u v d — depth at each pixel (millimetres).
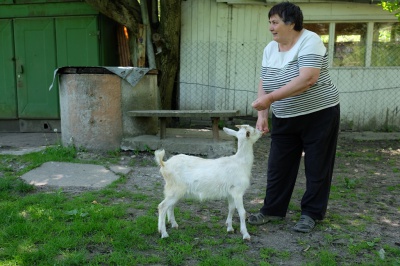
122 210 3812
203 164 3240
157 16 8750
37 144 7168
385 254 3059
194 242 3221
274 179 3617
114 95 6172
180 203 4172
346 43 8992
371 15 8688
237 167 3229
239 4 8867
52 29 8242
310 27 8977
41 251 2896
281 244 3230
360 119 9148
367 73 9008
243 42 9062
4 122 8680
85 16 8133
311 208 3535
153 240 3242
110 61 8703
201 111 6035
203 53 9148
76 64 8305
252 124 9258
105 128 6199
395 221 3773
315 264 2877
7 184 4480
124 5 8164
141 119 6469
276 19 3125
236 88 9242
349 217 3848
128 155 6129
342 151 7035
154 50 8570
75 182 4820
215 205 4145
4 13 8250
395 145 7613
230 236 3363
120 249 3023
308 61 3029
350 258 3004
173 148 6059
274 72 3346
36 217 3578
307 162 3469
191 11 8992
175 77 9297
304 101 3260
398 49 8977
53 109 8422
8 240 3121
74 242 3090
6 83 8469
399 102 9086
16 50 8359
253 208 4094
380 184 5047
